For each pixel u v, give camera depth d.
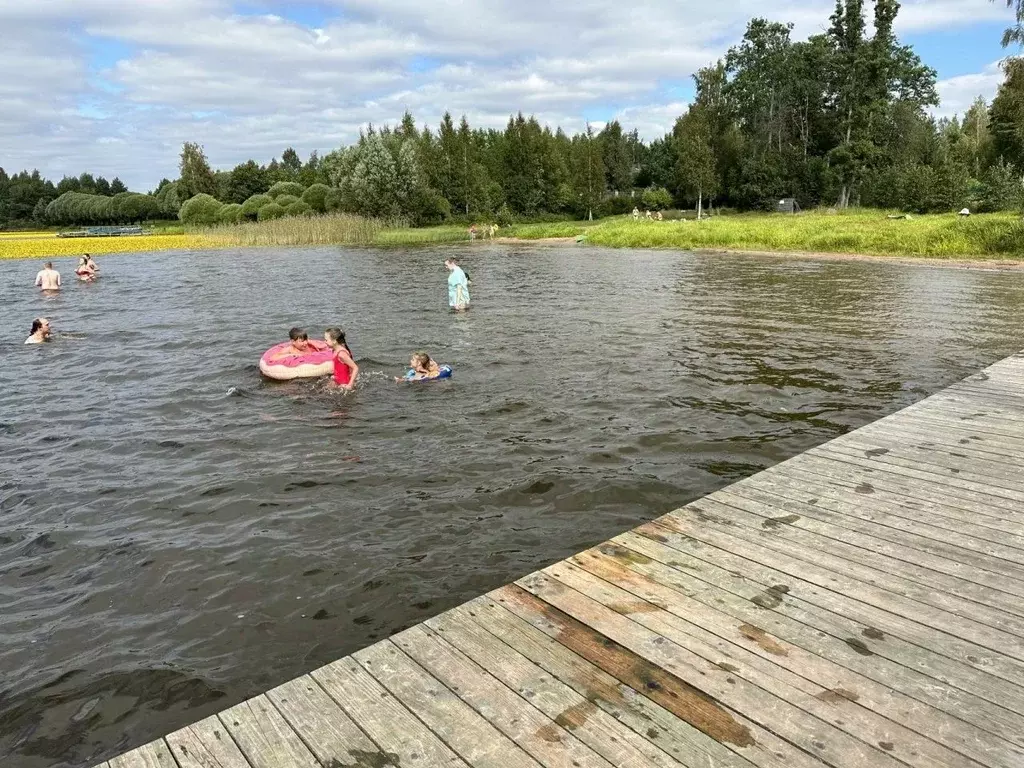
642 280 21.81
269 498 6.33
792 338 12.62
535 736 2.81
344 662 3.37
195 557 5.33
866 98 54.88
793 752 2.67
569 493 6.25
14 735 3.60
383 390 9.66
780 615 3.59
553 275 23.92
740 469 6.70
